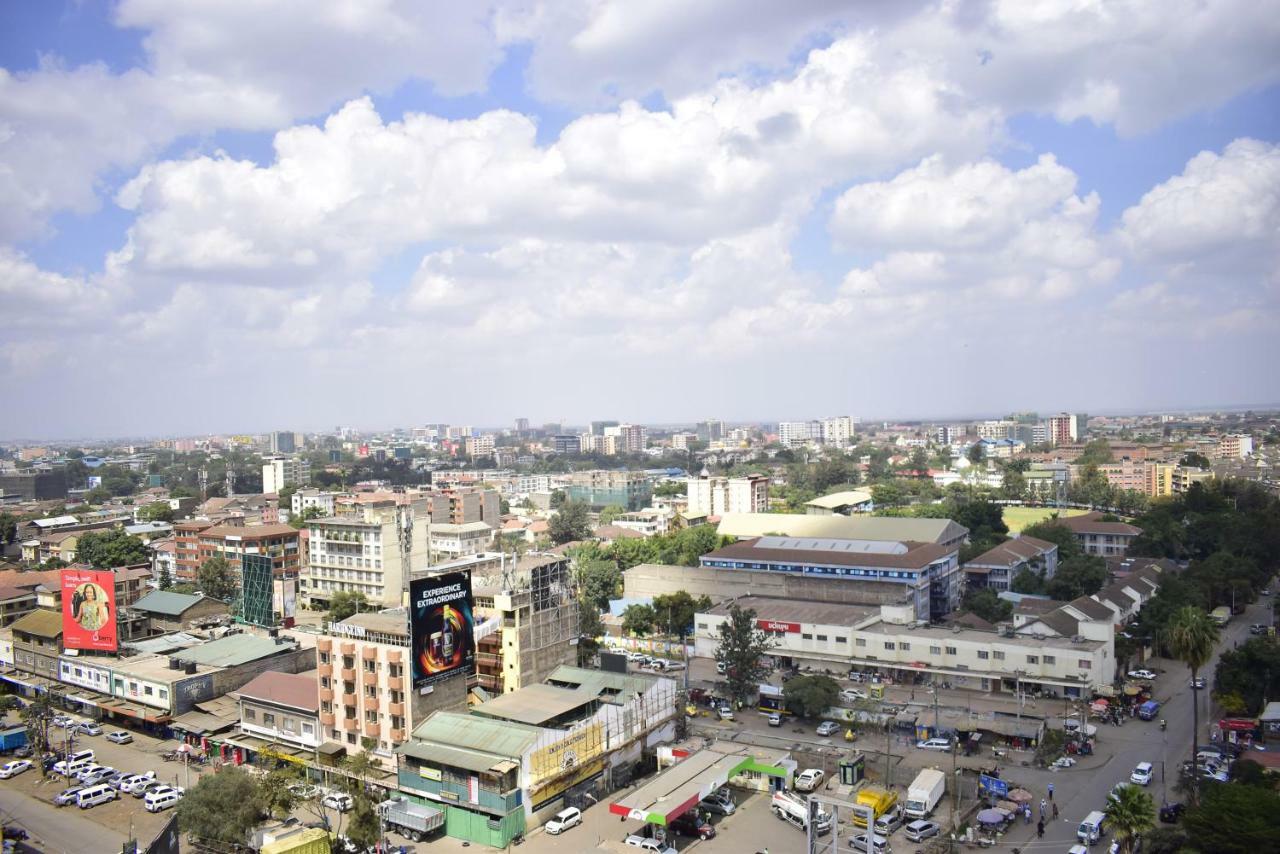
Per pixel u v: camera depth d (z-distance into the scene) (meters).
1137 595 178.25
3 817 104.25
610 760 111.94
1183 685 144.25
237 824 91.44
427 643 110.25
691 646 174.12
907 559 183.62
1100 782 105.50
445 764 98.88
